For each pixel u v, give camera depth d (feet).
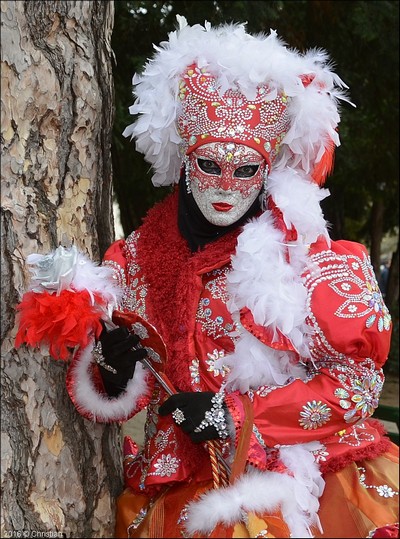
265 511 7.64
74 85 8.16
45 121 7.97
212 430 7.82
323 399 7.97
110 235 9.20
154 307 8.89
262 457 7.78
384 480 8.30
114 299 8.18
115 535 8.84
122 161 26.76
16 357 7.87
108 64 8.75
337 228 39.81
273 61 8.38
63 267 7.53
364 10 25.90
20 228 7.81
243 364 8.24
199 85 8.43
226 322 8.49
